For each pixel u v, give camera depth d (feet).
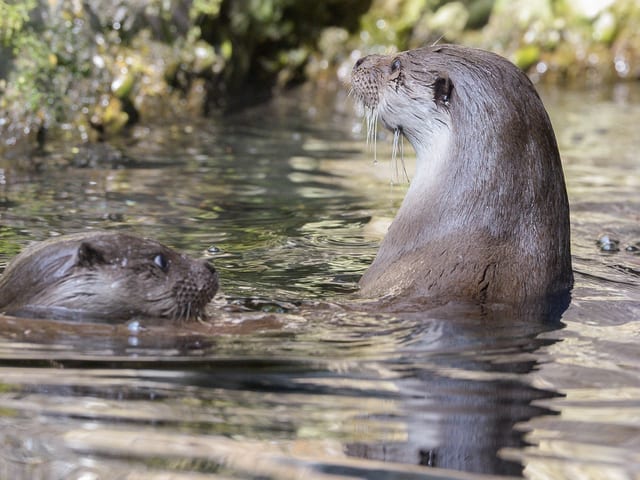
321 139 118.62
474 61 62.08
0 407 41.32
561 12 173.78
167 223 77.97
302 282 62.54
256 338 50.93
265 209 84.64
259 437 39.01
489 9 171.12
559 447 38.60
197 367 46.44
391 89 64.54
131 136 112.57
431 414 41.47
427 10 164.76
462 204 59.36
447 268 57.77
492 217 58.75
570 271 60.75
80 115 110.52
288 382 44.73
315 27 160.15
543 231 58.90
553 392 44.21
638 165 109.70
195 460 37.04
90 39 115.65
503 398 43.32
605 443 38.99
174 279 53.67
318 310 55.52
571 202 91.20
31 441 38.34
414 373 46.24
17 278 52.65
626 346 50.93
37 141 106.11
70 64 111.96
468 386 44.65
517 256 58.13
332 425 40.24
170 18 126.11
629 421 41.06
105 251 53.31
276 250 71.15
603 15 172.45
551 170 59.52
